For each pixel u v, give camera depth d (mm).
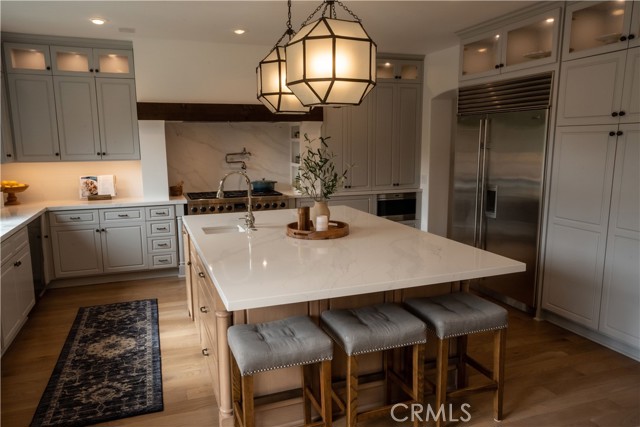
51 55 4629
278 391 2438
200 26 4309
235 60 5148
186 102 5047
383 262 2467
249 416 2027
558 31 3582
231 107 4988
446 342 2324
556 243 3744
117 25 4227
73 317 4039
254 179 5969
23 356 3332
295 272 2285
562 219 3674
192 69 5020
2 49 4449
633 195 3117
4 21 4039
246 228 3355
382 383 2648
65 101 4738
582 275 3539
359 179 5832
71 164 5195
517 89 3992
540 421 2557
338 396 2404
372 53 2088
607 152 3271
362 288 2096
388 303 2525
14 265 3498
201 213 5062
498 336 2467
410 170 6098
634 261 3145
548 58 3684
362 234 3209
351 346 2109
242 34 4648
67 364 3195
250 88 5246
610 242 3299
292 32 2627
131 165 5422
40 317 4043
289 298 1974
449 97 5773
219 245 2881
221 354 2332
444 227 6203
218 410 2662
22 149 4660
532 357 3303
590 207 3430
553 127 3705
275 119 5160
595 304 3453
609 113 3236
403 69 5910
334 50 1985
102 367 3158
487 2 3658
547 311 3951
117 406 2705
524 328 3807
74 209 4680
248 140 5867
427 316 2367
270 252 2697
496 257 2568
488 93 4324
